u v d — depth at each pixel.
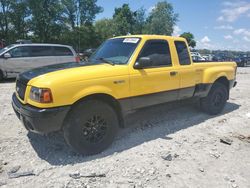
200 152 4.47
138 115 4.89
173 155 4.29
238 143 4.93
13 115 6.24
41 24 50.12
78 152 4.17
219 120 6.24
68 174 3.69
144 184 3.49
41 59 13.09
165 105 5.34
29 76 4.14
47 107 3.74
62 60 13.63
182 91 5.57
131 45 4.89
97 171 3.76
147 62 4.55
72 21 55.78
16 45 12.66
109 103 4.48
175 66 5.36
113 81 4.32
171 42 5.38
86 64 4.63
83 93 3.99
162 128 5.53
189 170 3.88
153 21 61.69
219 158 4.29
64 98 3.84
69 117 4.01
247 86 12.24
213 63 6.41
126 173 3.73
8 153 4.27
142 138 4.97
